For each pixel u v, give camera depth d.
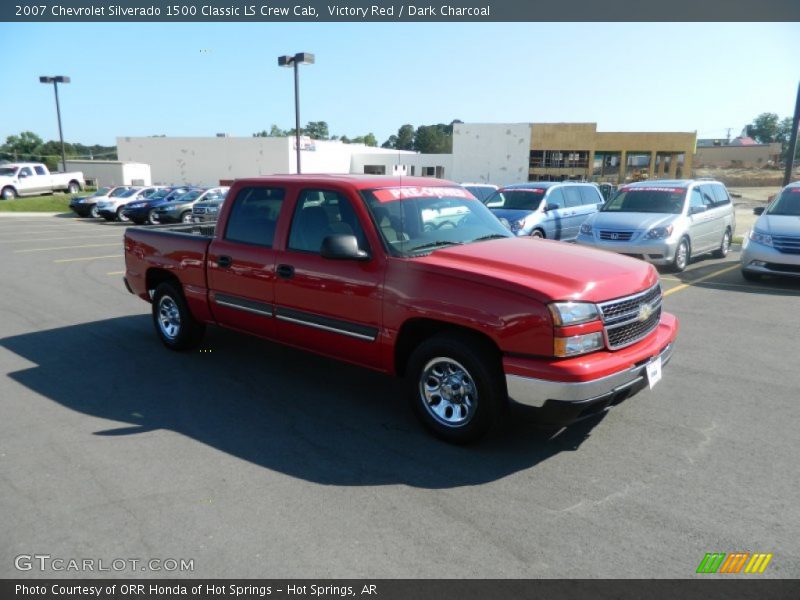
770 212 10.94
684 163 48.31
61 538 3.15
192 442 4.28
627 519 3.32
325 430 4.49
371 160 52.91
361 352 4.59
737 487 3.66
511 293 3.76
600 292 3.85
